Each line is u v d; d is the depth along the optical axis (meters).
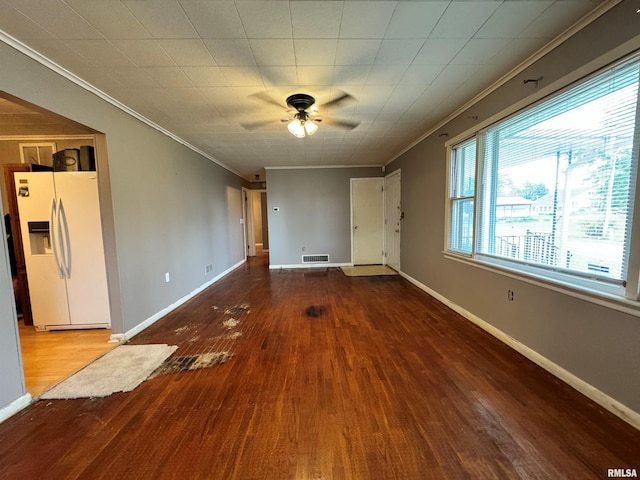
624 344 1.55
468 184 3.16
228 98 2.72
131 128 2.98
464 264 3.17
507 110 2.41
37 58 1.93
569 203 1.93
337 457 1.38
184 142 4.16
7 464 1.38
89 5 1.50
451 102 2.96
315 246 6.57
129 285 2.88
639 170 1.48
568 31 1.81
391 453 1.39
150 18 1.62
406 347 2.50
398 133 4.05
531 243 2.27
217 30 1.75
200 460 1.38
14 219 3.14
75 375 2.13
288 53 2.02
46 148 3.54
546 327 2.08
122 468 1.34
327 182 6.44
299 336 2.79
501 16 1.67
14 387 1.74
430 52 2.04
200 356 2.42
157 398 1.86
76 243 2.87
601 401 1.68
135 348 2.59
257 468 1.33
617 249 1.63
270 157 5.43
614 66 1.57
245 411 1.72
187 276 4.20
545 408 1.68
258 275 5.80
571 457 1.34
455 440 1.46
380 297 4.05
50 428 1.61
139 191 3.09
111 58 2.02
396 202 5.64
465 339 2.63
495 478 1.25
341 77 2.38
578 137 1.84
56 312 2.94
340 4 1.55
